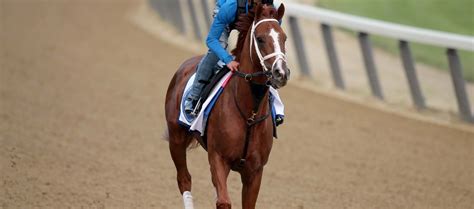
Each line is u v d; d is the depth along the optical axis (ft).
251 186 23.52
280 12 22.36
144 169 33.78
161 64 59.52
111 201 28.78
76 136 39.24
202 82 24.38
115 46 66.90
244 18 22.89
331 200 30.07
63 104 46.83
